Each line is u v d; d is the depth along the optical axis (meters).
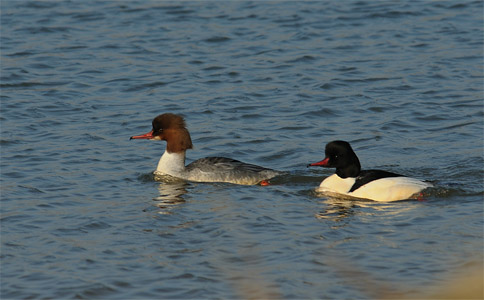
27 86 24.72
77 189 16.66
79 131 20.86
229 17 32.03
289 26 30.78
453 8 32.78
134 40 29.33
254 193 16.50
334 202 15.81
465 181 16.89
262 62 26.95
